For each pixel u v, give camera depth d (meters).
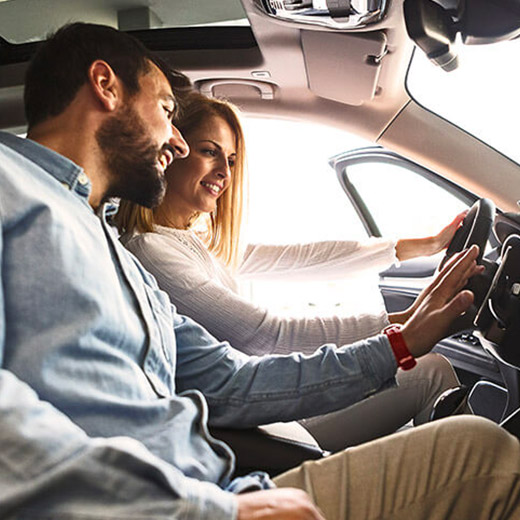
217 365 1.30
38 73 1.09
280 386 1.27
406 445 1.03
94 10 2.07
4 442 0.68
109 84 1.09
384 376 1.26
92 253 0.94
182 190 1.84
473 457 0.99
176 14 2.03
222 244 2.05
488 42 1.57
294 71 2.01
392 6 1.58
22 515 0.68
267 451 1.31
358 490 1.01
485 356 2.32
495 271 1.63
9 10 2.03
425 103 2.15
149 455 0.74
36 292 0.84
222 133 1.85
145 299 1.05
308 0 1.58
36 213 0.88
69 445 0.70
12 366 0.81
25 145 1.00
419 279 2.75
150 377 0.98
